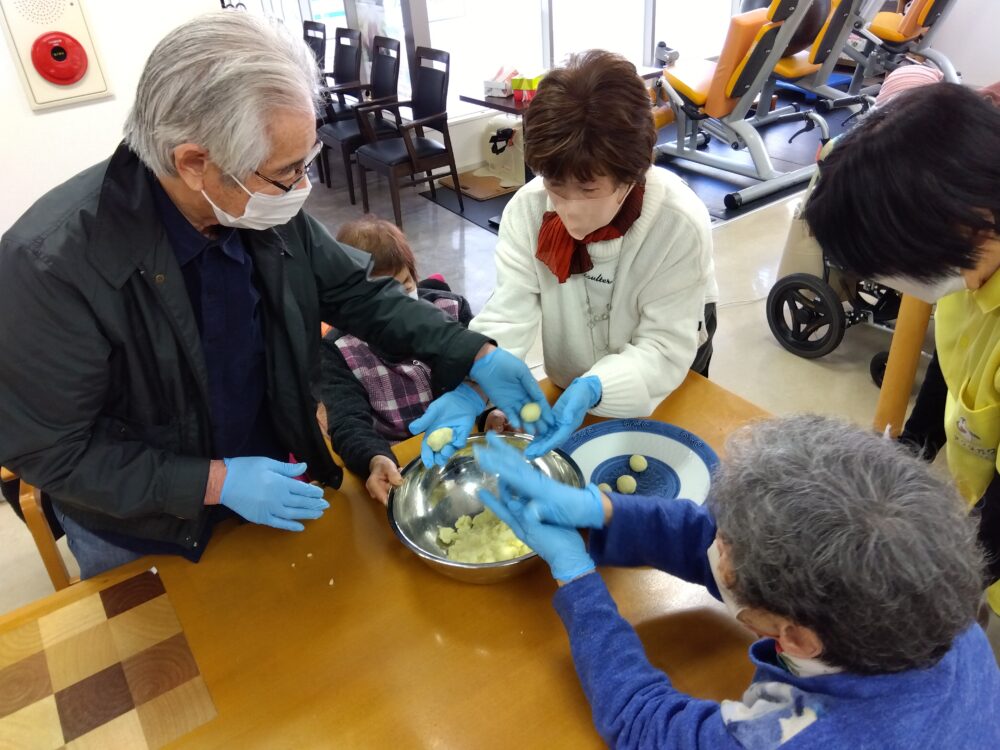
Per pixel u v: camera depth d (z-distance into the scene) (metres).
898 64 5.04
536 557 0.95
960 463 1.10
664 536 0.91
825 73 4.53
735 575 0.59
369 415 1.44
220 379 1.06
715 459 1.14
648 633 0.90
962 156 0.69
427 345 1.18
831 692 0.59
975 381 0.98
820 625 0.55
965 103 0.71
